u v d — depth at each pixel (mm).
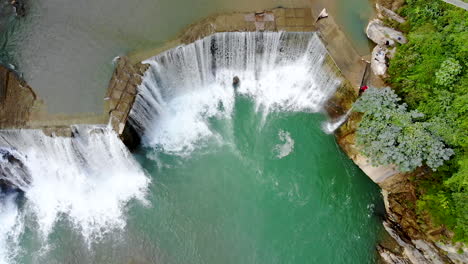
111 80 20281
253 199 20844
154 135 22062
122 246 19484
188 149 22016
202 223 20172
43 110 19609
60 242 19641
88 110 19578
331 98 22156
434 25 21234
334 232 20047
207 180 21266
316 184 21219
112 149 19656
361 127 19469
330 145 22156
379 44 21984
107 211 20344
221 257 19312
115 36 22125
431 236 18703
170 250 19422
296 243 19781
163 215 20328
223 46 22000
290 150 22062
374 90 19719
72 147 19078
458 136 18156
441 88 19641
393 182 20438
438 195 18625
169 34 22047
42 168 20234
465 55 19672
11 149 19438
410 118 18750
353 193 20984
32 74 20906
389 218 20109
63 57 21547
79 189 20734
